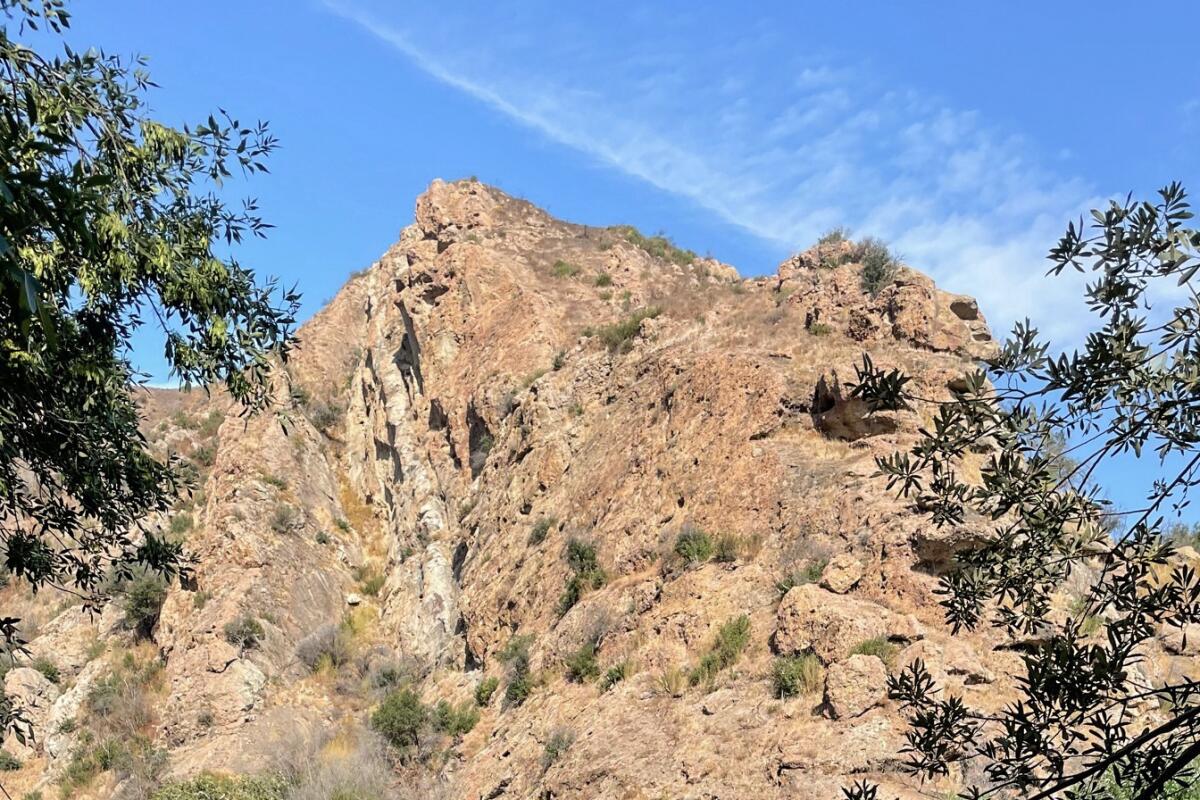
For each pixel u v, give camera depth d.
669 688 21.09
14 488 10.71
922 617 19.45
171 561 12.19
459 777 24.58
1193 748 5.60
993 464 6.36
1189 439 5.55
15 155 7.20
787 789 16.78
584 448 33.31
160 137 9.66
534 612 28.48
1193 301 5.61
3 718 11.56
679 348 32.97
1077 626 6.71
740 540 24.16
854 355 27.45
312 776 26.03
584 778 19.53
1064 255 5.79
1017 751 6.53
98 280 9.10
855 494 22.97
